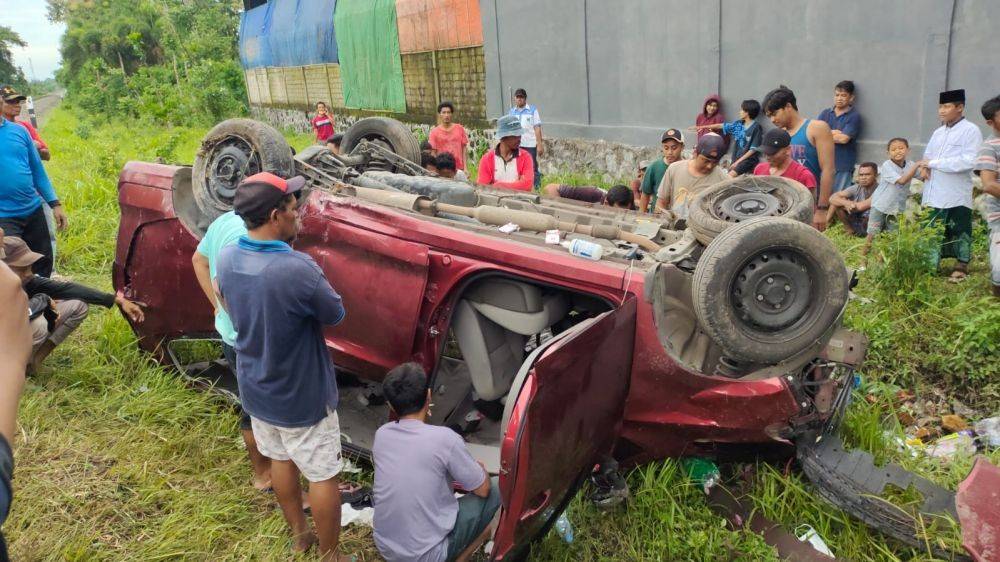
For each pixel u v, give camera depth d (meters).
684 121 9.74
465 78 14.27
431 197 4.17
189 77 29.69
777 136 5.17
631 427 3.44
